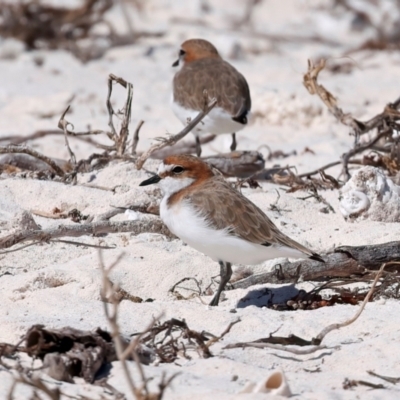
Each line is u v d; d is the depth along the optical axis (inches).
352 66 887.1
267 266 389.7
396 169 527.5
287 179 518.9
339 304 350.0
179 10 1139.3
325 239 422.6
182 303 341.7
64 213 446.9
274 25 1096.2
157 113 710.5
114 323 245.8
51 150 599.8
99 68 863.7
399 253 369.1
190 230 348.2
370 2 1094.4
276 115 693.9
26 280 362.3
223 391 265.7
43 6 941.8
